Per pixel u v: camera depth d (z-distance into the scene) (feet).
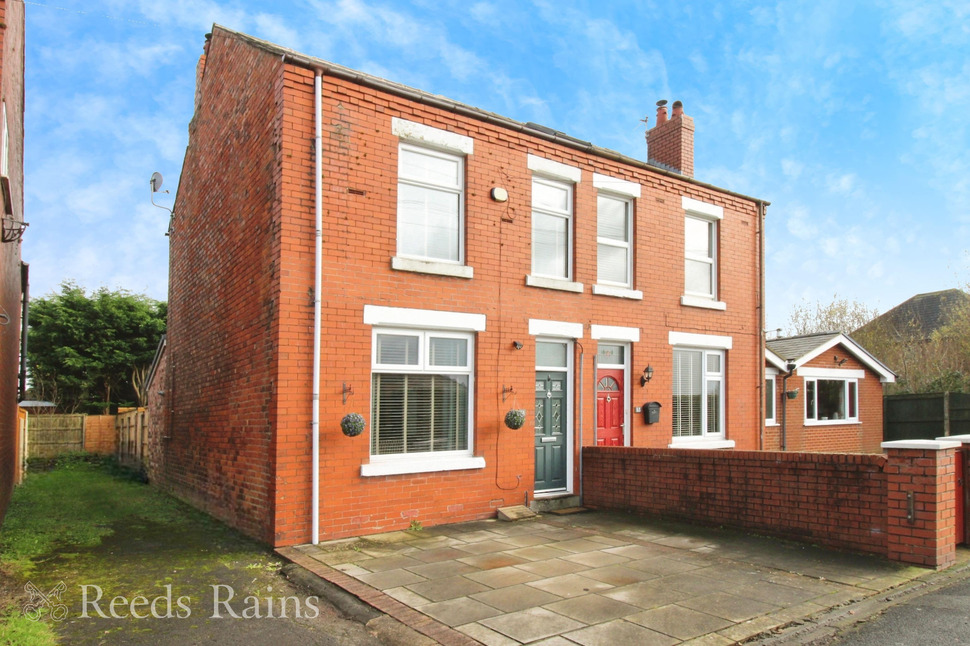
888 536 24.09
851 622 18.03
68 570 23.61
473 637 16.79
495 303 33.37
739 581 21.57
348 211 29.19
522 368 34.14
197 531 30.89
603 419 37.96
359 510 28.50
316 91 28.55
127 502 40.27
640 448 33.24
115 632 17.56
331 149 28.91
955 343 94.68
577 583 21.31
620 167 39.27
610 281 38.88
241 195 32.94
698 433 42.68
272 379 27.61
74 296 92.68
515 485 33.50
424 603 19.35
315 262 28.07
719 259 44.29
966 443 26.25
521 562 23.98
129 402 95.76
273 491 26.89
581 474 35.99
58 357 90.22
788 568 23.09
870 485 24.79
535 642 16.46
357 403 28.76
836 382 63.98
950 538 23.48
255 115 31.45
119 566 24.23
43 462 71.41
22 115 40.52
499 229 33.83
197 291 40.63
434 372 31.65
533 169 35.47
